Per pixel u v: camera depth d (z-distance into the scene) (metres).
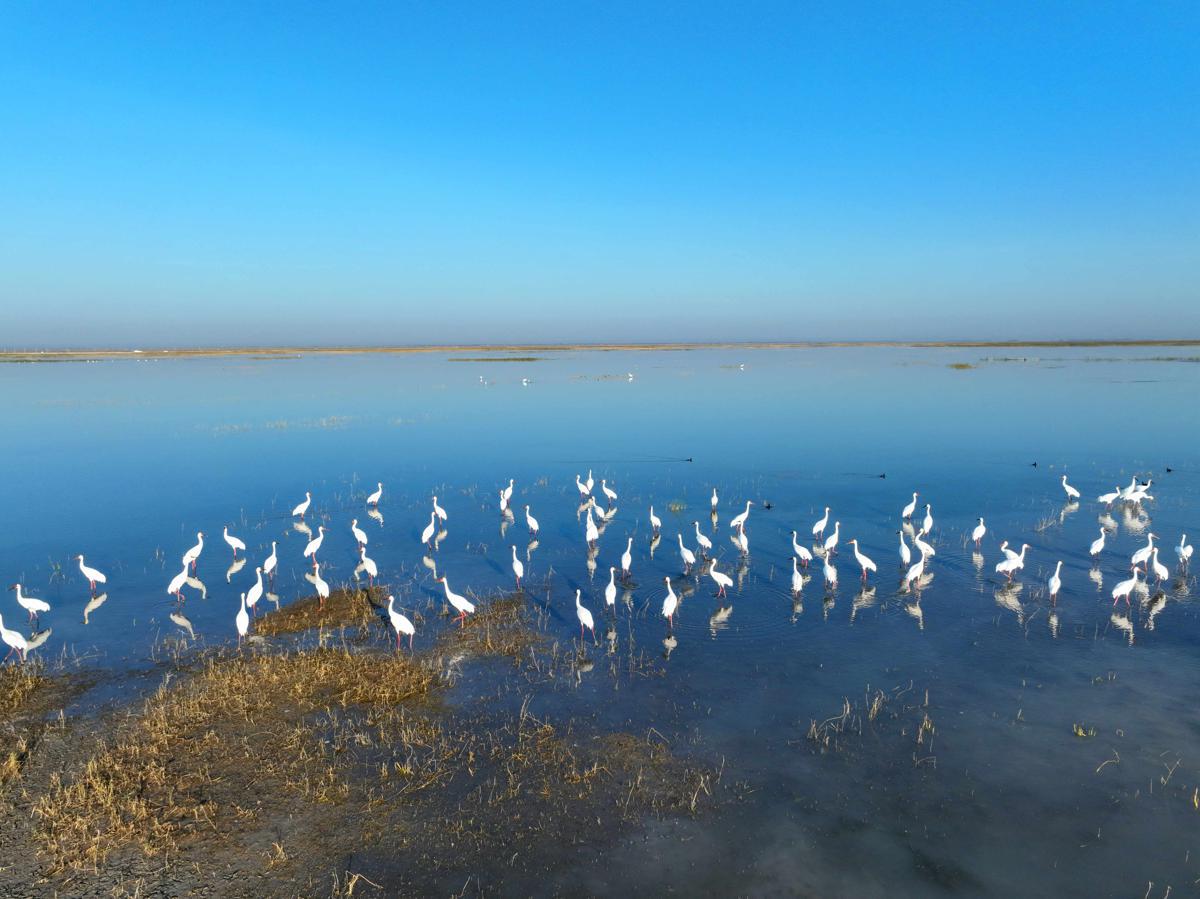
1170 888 12.61
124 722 17.73
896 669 20.53
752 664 20.98
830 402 84.00
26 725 17.61
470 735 17.33
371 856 13.48
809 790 15.35
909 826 14.25
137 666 20.84
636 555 31.42
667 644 22.39
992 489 41.31
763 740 17.16
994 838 13.88
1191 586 26.02
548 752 16.64
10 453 52.94
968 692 19.14
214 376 127.38
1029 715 17.97
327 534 34.50
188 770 15.86
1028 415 69.25
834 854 13.55
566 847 13.73
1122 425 61.84
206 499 40.69
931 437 58.53
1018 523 34.50
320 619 24.27
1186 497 38.53
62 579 28.17
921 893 12.64
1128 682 19.42
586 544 33.00
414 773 15.84
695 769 16.05
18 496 41.03
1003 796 15.04
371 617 24.45
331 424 68.38
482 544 33.03
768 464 49.78
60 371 138.75
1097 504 37.44
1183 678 19.53
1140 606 24.45
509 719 18.05
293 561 30.44
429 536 32.69
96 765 15.83
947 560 29.69
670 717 18.16
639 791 15.31
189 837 13.84
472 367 158.50
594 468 49.41
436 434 63.19
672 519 37.00
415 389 103.44
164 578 28.41
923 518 35.78
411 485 44.59
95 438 59.38
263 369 148.25
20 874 12.87
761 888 12.79
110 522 36.00
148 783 15.37
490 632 23.19
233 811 14.58
